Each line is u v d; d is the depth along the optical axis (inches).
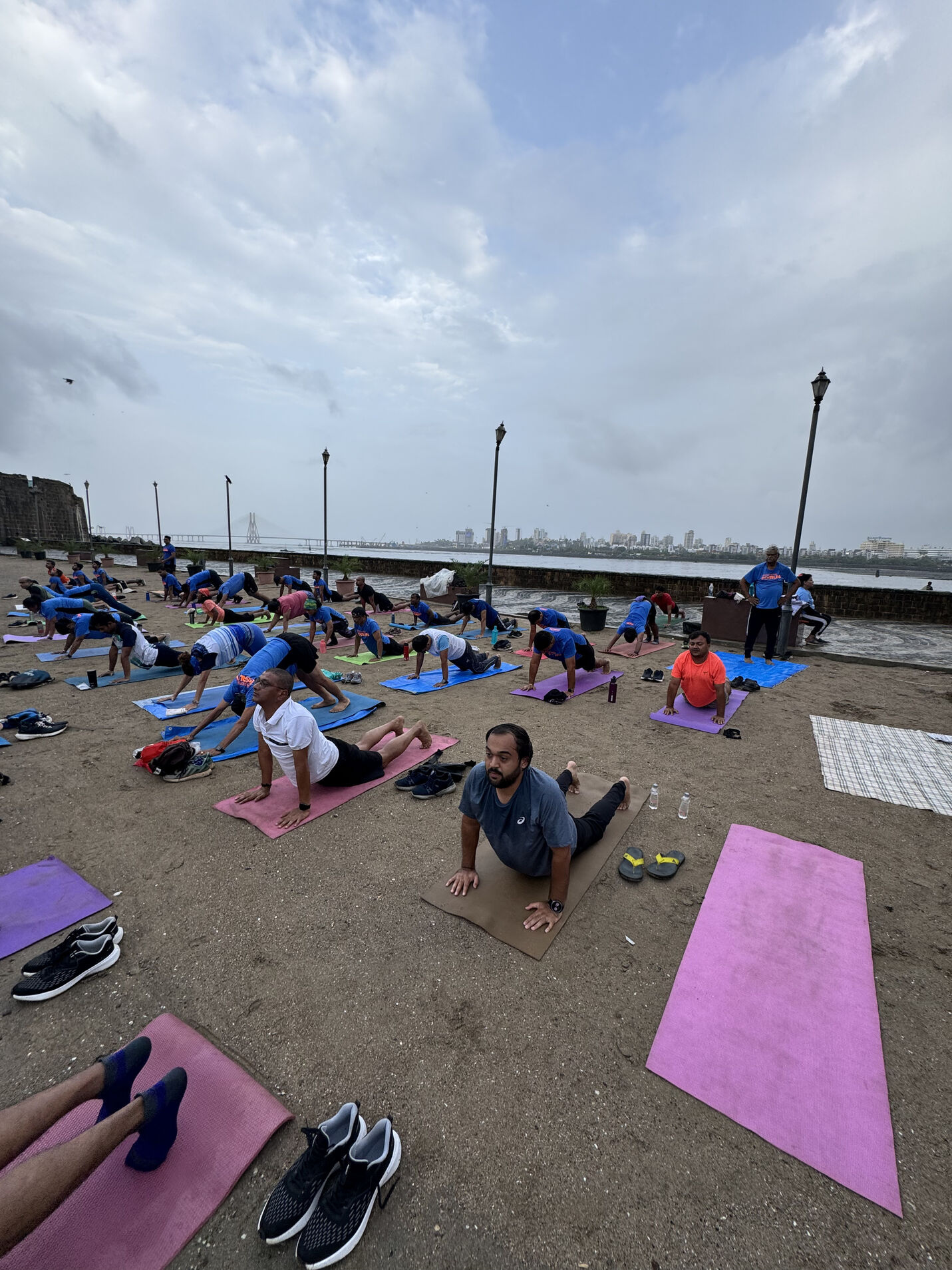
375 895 113.3
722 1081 74.7
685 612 610.9
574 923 105.4
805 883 118.3
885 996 89.6
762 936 102.2
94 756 185.6
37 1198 48.4
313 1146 60.1
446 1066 76.6
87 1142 53.7
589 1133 68.0
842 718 232.2
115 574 922.7
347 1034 81.7
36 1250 55.6
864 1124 69.2
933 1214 59.7
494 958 96.6
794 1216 59.5
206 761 171.9
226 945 100.0
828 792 162.7
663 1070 76.2
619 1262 55.3
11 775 170.9
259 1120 67.9
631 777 170.7
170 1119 62.5
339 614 378.0
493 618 394.3
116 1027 82.7
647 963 95.8
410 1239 57.1
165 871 121.9
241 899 112.6
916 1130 68.9
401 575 984.9
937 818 148.3
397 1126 68.7
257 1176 63.1
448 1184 62.1
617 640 358.6
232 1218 58.9
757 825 143.2
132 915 108.0
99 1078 58.8
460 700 251.3
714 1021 84.0
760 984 91.1
